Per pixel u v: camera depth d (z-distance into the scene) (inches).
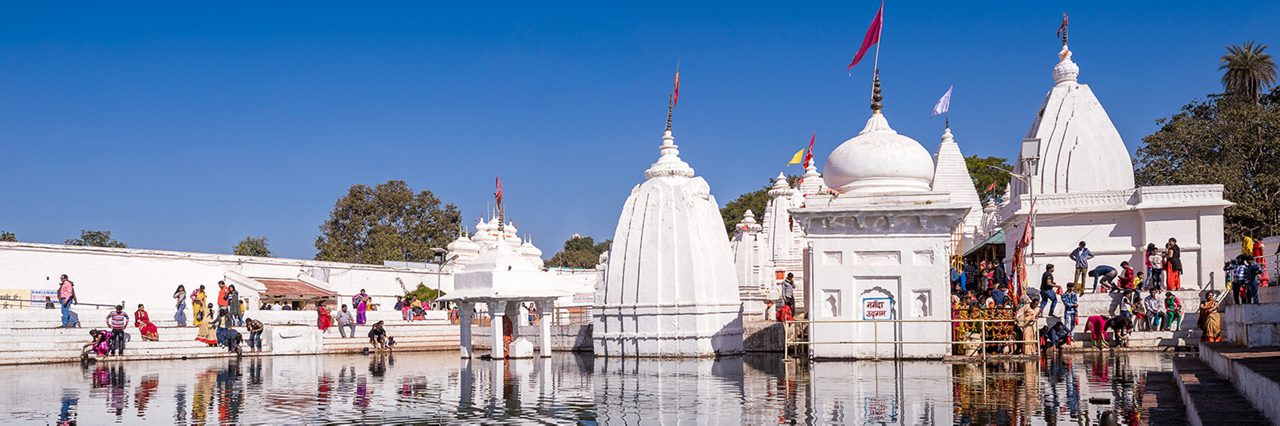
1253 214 1927.9
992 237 1599.4
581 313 1375.5
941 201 832.3
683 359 898.7
